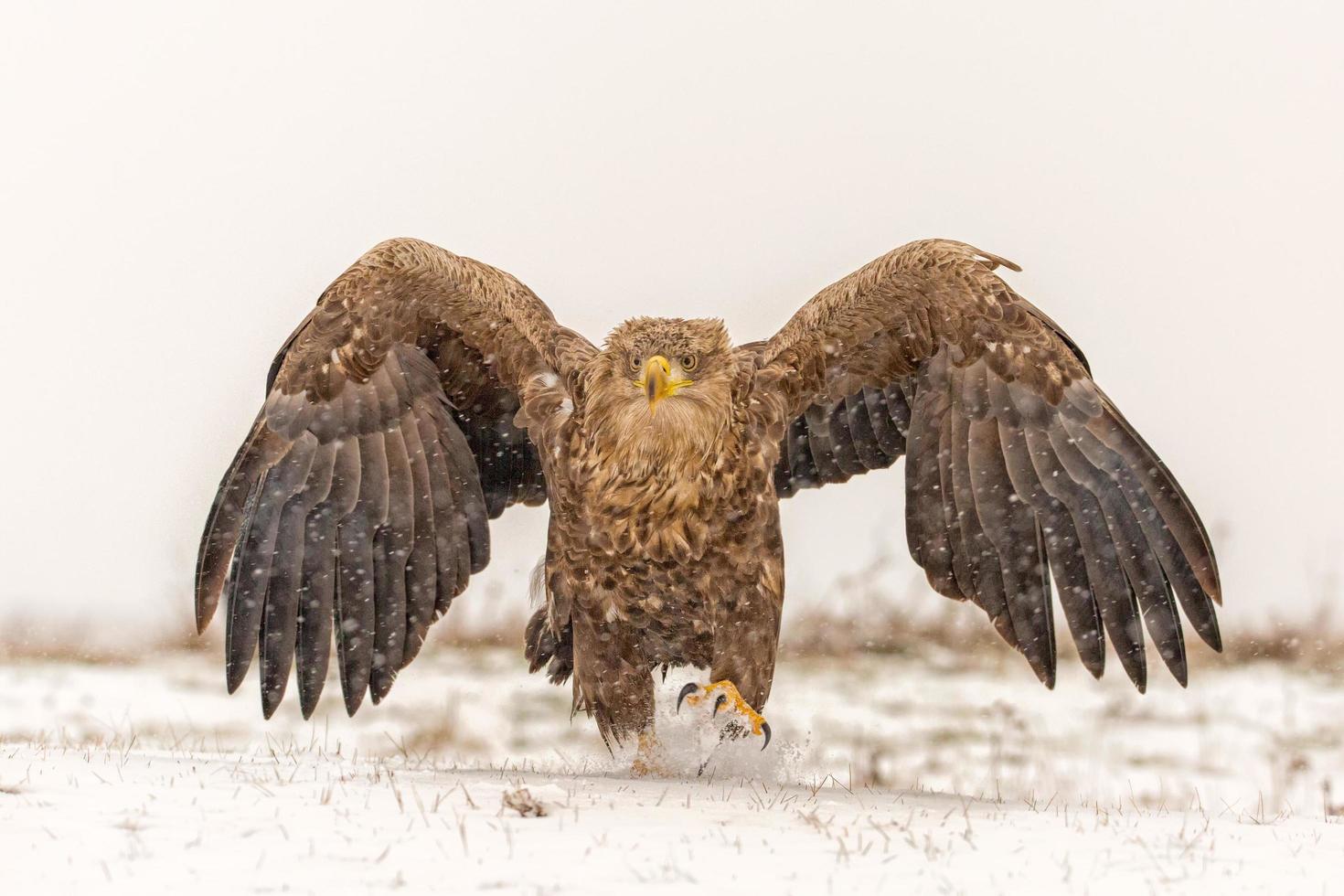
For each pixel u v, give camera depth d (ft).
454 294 40.45
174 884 23.44
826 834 28.58
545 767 44.75
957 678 76.64
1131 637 39.68
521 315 40.63
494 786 33.30
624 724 39.45
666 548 37.65
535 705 68.28
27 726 59.93
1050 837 30.09
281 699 40.32
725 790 34.73
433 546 42.01
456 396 42.24
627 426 37.27
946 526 41.52
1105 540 39.65
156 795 30.32
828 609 88.84
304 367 40.01
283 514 40.50
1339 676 78.64
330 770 37.60
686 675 50.42
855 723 65.10
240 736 59.11
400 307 40.34
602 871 24.77
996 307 39.11
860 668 78.43
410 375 41.45
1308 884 26.23
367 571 41.39
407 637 41.83
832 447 44.55
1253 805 49.80
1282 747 61.36
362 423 41.01
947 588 41.81
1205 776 56.03
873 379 41.93
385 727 62.64
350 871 24.34
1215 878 26.48
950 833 29.94
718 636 38.52
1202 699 72.18
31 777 32.50
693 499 37.40
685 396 36.94
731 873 25.04
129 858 24.97
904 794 37.60
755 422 38.91
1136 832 31.27
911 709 68.80
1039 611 40.86
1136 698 72.38
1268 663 82.28
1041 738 62.75
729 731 39.22
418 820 28.48
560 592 39.24
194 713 65.31
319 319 39.86
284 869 24.40
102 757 37.91
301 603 40.73
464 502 42.32
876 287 40.19
